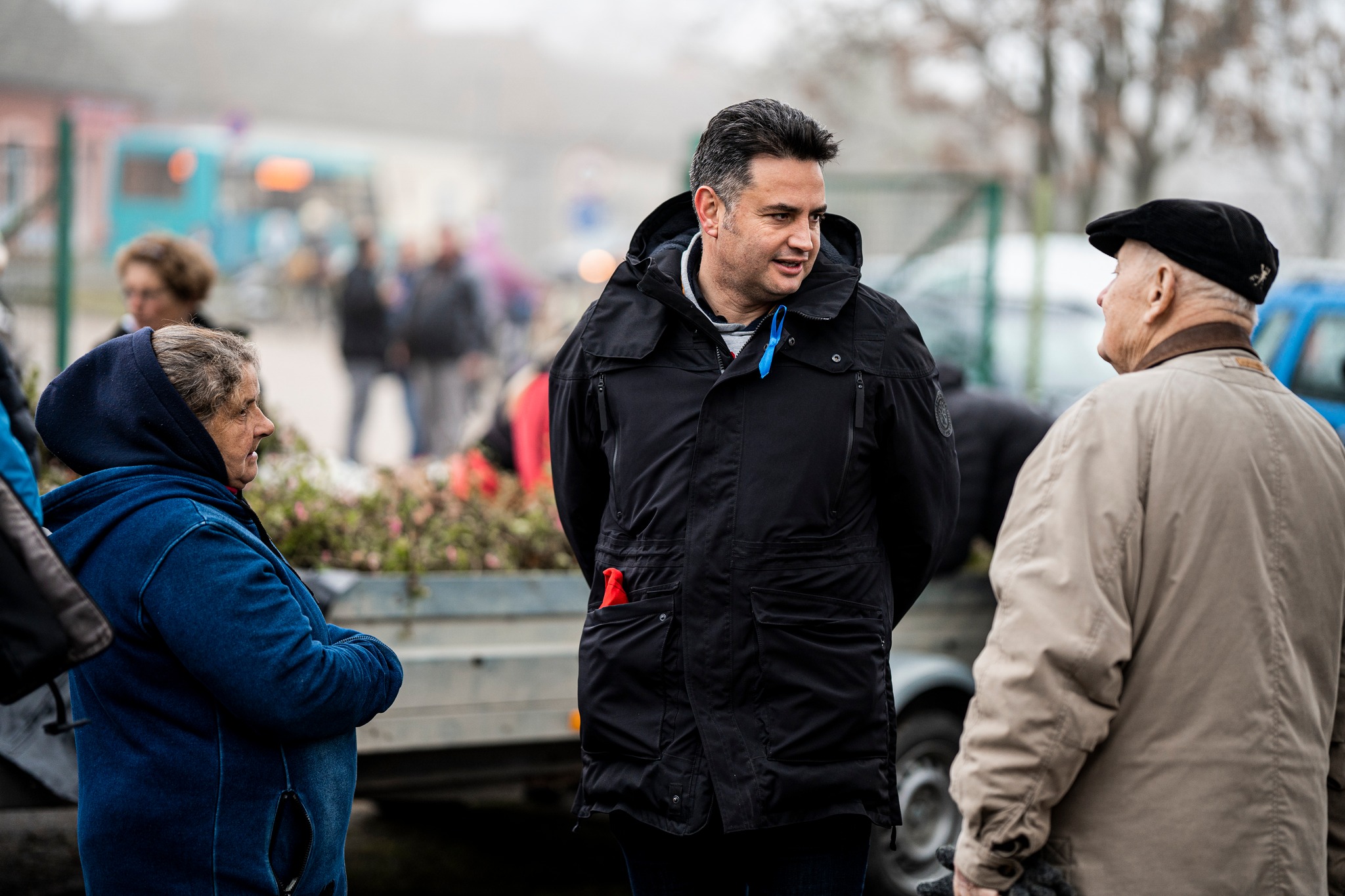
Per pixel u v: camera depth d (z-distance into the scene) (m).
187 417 3.58
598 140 79.25
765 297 3.89
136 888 3.46
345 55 78.12
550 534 6.95
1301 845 3.26
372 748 5.65
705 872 3.86
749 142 3.79
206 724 3.46
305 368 32.09
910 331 3.98
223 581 3.41
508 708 5.94
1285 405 3.45
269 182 50.00
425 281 17.75
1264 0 23.36
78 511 3.54
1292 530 3.34
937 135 27.77
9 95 54.66
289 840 3.56
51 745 5.17
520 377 8.59
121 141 49.75
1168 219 3.50
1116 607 3.25
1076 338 14.44
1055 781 3.24
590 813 3.89
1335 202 24.00
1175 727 3.26
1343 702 3.54
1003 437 7.17
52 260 11.17
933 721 6.82
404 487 7.41
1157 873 3.23
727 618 3.72
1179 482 3.30
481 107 78.62
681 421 3.83
